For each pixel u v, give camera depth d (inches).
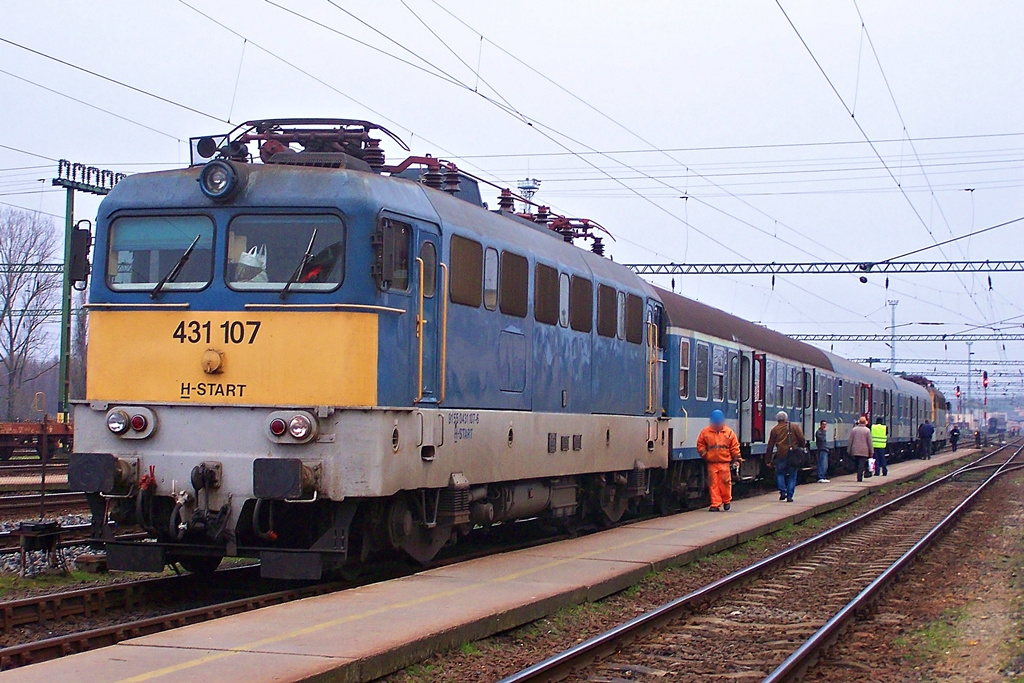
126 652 302.5
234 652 303.1
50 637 363.9
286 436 413.7
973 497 1073.5
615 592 464.4
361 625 343.6
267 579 494.3
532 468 556.4
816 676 350.3
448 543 602.9
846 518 894.4
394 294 434.9
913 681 343.9
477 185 584.7
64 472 1050.7
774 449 967.0
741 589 509.0
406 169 552.4
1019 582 544.7
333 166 465.4
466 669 331.3
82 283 452.1
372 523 440.8
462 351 487.5
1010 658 362.3
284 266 428.8
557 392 591.8
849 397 1617.9
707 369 906.7
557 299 593.3
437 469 461.4
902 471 1624.0
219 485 419.5
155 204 441.4
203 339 429.4
